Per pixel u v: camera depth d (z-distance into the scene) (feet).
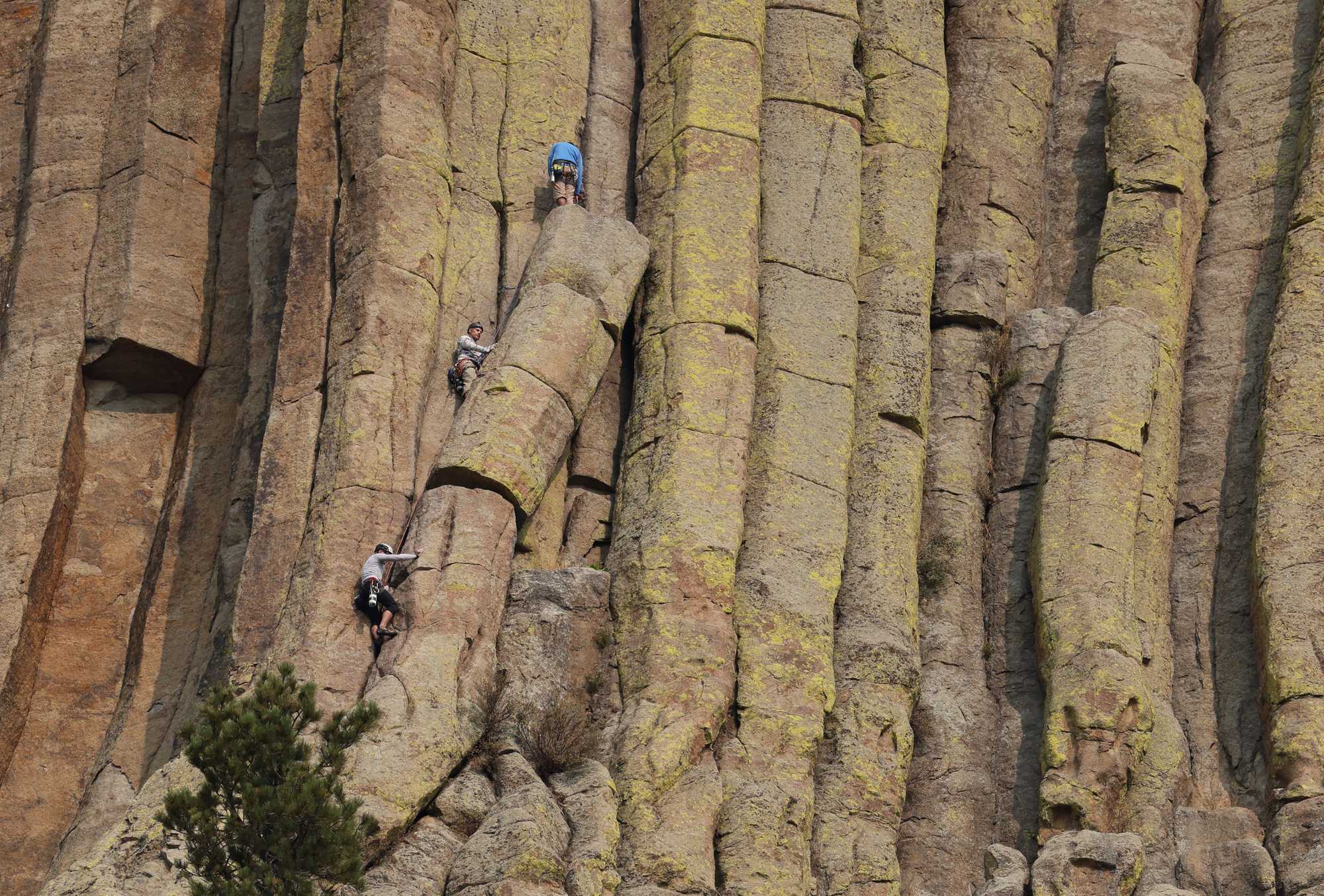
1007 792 394.73
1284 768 381.60
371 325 406.62
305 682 354.33
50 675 409.49
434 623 375.45
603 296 418.92
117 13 477.77
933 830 389.60
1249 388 438.81
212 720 312.91
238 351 443.32
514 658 385.09
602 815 351.46
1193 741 401.29
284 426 407.64
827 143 455.22
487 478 390.83
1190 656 411.95
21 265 446.60
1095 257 467.93
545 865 332.80
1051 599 401.29
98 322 437.17
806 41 466.29
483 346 424.46
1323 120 455.63
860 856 374.43
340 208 425.28
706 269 426.92
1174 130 465.06
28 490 419.95
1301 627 394.93
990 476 434.30
